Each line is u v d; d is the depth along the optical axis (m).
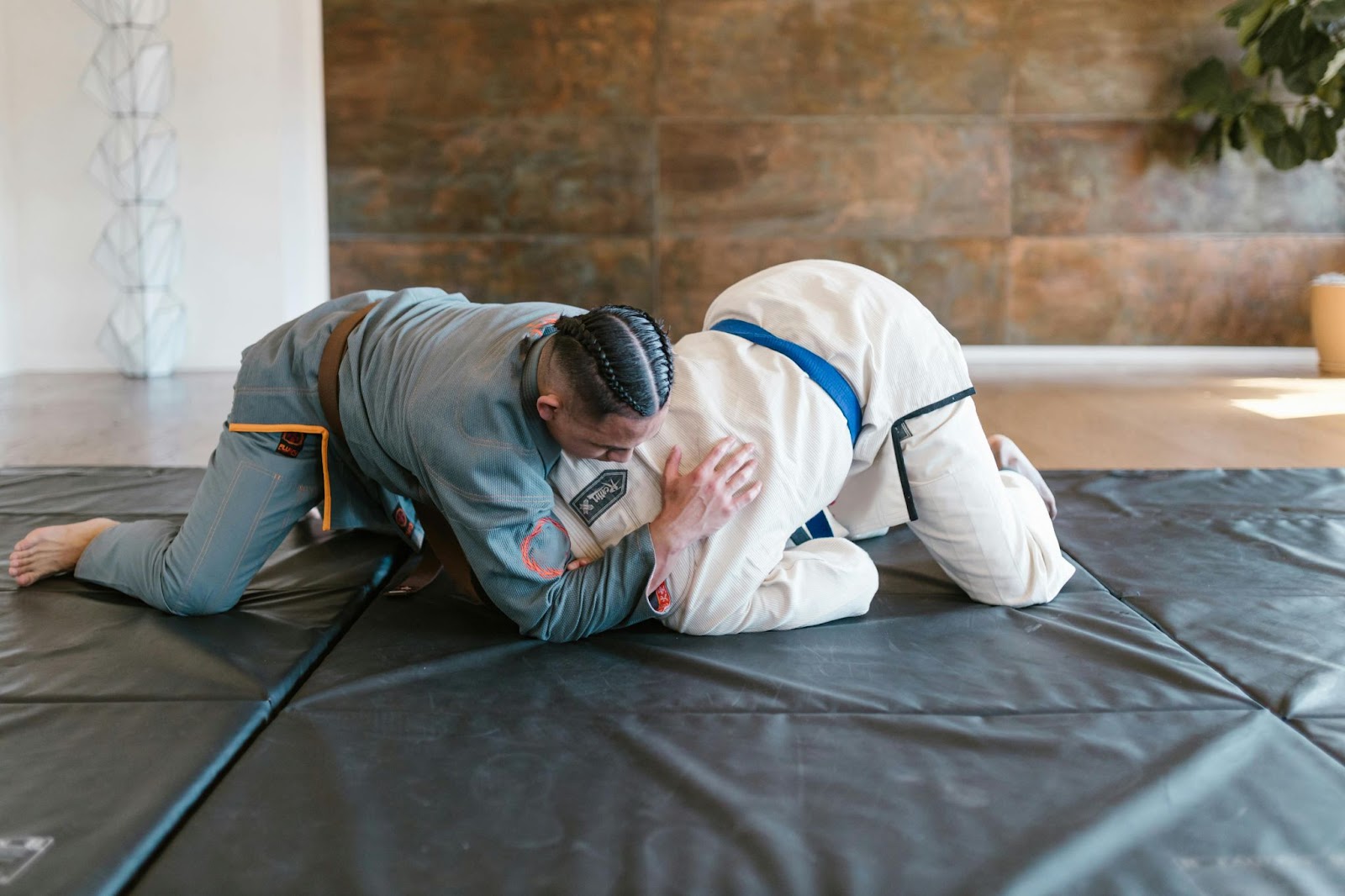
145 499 2.79
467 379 1.62
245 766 1.43
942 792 1.36
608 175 6.22
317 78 6.34
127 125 5.84
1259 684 1.67
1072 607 2.00
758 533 1.77
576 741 1.50
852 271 1.92
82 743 1.49
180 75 6.17
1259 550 2.36
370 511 2.16
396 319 1.86
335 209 6.26
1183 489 2.89
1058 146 6.18
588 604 1.74
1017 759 1.44
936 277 6.29
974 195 6.21
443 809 1.33
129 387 5.62
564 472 1.77
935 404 1.82
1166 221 6.23
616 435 1.53
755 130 6.18
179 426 4.49
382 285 6.32
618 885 1.18
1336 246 6.22
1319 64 5.52
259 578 2.18
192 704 1.60
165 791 1.36
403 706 1.60
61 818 1.30
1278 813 1.31
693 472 1.71
